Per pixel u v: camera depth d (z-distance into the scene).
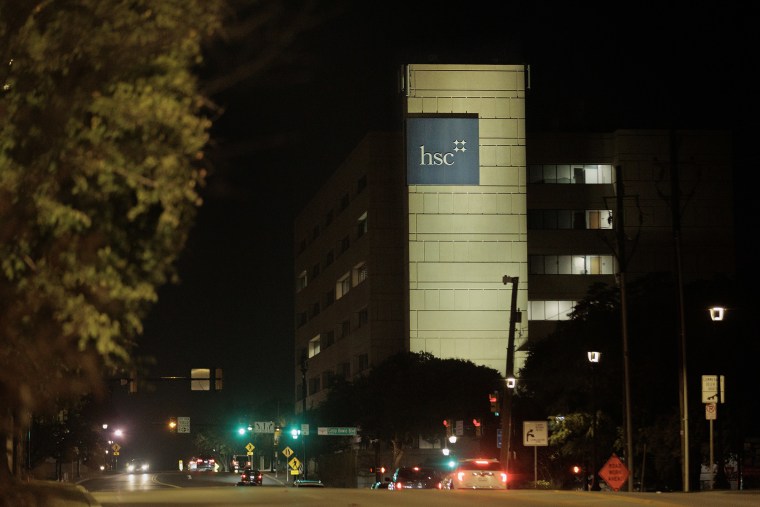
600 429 58.12
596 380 56.28
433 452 96.69
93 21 11.67
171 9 11.95
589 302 64.50
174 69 11.96
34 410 12.83
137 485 75.44
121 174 11.73
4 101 11.31
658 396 56.41
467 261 96.69
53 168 11.41
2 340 11.84
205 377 57.16
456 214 96.94
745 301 57.47
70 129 11.48
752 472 65.88
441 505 25.67
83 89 11.65
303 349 142.50
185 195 11.98
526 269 96.88
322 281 128.75
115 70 11.77
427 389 87.06
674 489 57.50
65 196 11.75
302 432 92.69
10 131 11.27
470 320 96.12
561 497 29.11
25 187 11.28
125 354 12.34
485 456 83.75
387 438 89.44
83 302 11.91
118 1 11.79
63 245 11.74
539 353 70.50
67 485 28.73
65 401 13.97
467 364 89.62
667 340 56.56
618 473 40.53
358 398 90.75
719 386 45.56
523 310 96.44
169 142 11.92
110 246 12.04
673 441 53.56
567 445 59.75
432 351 95.50
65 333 11.91
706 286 58.50
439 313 95.94
